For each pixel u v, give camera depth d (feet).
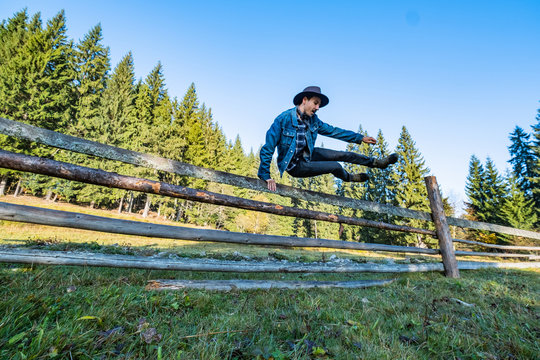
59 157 86.69
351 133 10.54
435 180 17.12
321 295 9.20
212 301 7.52
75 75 108.68
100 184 7.77
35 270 8.74
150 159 8.77
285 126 9.52
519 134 119.34
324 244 11.81
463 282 12.96
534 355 5.36
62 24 107.96
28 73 87.25
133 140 112.78
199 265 9.30
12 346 3.97
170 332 5.12
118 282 8.34
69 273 9.26
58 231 35.65
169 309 6.46
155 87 151.02
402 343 5.70
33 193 95.86
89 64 114.83
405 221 108.78
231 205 9.79
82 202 111.65
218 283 9.05
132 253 16.37
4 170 85.71
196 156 134.62
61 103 95.66
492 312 8.14
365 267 12.59
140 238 43.14
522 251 68.80
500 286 12.25
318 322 6.54
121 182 8.06
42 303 5.64
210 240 9.39
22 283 6.93
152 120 137.69
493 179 112.27
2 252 6.88
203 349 4.38
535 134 106.63
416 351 5.27
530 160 111.34
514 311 8.58
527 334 6.51
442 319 7.39
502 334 6.47
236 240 9.73
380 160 10.30
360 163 10.51
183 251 26.48
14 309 5.10
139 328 5.08
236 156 186.91
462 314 8.13
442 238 16.06
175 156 122.31
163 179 118.11
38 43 95.86
